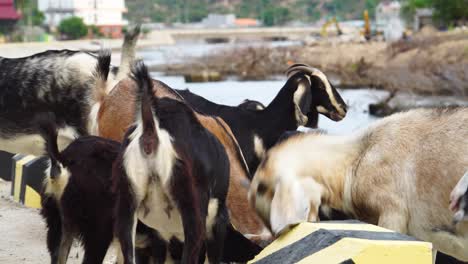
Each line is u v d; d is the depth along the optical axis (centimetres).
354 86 4778
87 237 877
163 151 780
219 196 867
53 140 870
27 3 13075
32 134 1256
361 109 3362
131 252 780
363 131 872
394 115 870
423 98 3825
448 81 3969
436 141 837
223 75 6191
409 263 709
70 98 1234
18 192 1462
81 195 870
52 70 1240
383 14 13050
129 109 1104
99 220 873
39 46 10769
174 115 805
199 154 816
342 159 866
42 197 894
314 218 852
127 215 784
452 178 819
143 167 778
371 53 7456
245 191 996
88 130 1237
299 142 879
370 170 850
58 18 16300
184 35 17325
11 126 1261
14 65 1260
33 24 13762
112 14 16812
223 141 1023
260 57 6838
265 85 4953
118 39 14750
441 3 9381
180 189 785
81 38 14450
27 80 1245
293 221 830
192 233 784
